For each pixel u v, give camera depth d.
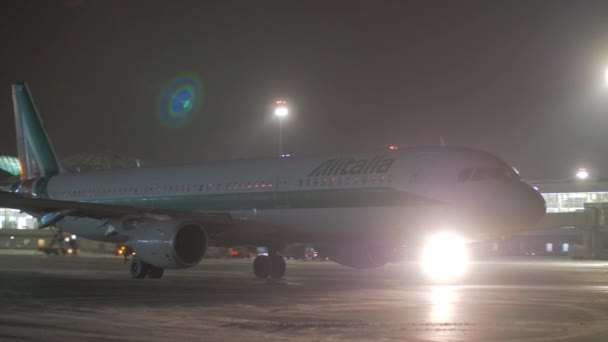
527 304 17.56
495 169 25.31
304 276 31.91
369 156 27.91
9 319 14.91
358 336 12.44
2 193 28.30
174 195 33.56
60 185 39.41
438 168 25.64
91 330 13.23
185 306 17.44
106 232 32.62
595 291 21.70
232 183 31.52
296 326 13.69
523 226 24.83
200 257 27.59
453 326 13.62
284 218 29.48
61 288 23.77
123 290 22.73
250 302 18.38
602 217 66.69
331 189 27.86
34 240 92.62
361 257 30.30
